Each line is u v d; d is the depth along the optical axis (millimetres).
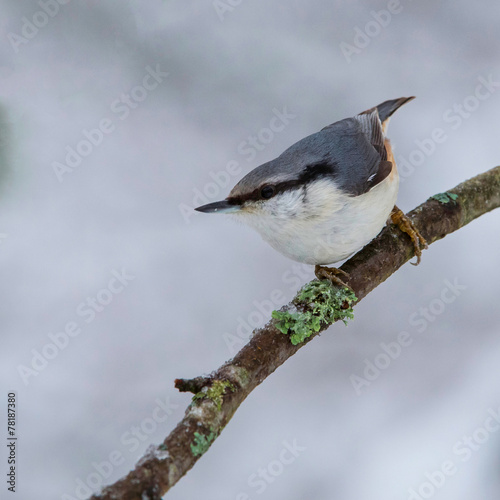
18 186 6930
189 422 4242
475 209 7219
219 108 11109
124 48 10805
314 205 6230
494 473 7848
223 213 6438
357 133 7113
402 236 6734
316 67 11273
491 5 11586
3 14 10367
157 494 3736
